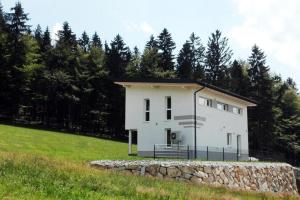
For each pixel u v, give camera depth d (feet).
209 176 90.43
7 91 239.91
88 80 259.39
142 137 129.18
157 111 128.98
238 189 85.40
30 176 49.26
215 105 139.74
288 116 287.48
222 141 142.82
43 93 246.68
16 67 239.71
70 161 76.33
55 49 271.90
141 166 84.64
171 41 303.68
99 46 318.04
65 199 41.91
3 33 250.37
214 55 310.45
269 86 277.64
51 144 111.65
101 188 49.44
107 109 261.65
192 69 307.17
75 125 260.01
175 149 123.65
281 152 271.28
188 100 126.00
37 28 327.47
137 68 282.77
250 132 265.34
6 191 41.39
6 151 75.92
